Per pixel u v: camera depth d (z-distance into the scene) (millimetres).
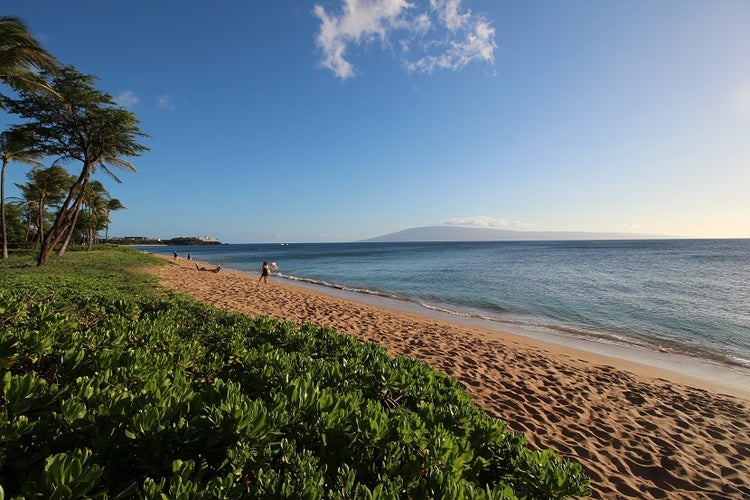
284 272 34188
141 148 20172
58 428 1654
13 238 41188
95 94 17328
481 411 2969
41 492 1277
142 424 1636
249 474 1646
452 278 27344
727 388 7176
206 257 64875
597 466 4211
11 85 13484
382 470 1816
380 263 45406
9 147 19578
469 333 10570
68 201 19172
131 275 17000
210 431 1720
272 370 2836
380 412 2199
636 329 12281
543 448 4512
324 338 4668
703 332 11859
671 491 3854
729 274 28438
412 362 3924
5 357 2500
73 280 9539
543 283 23844
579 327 12547
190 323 5285
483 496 1581
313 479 1562
